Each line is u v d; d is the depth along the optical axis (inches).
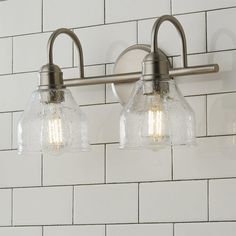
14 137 74.8
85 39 72.7
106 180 70.4
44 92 63.7
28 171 73.8
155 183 68.4
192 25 68.2
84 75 72.5
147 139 58.9
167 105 59.3
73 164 71.9
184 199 67.3
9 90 75.6
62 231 72.0
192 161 67.1
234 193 65.4
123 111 61.0
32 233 73.3
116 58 71.3
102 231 70.3
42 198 73.0
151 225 68.4
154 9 70.1
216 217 66.0
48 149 62.6
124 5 71.3
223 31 66.9
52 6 74.6
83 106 72.0
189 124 60.0
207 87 67.1
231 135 65.8
